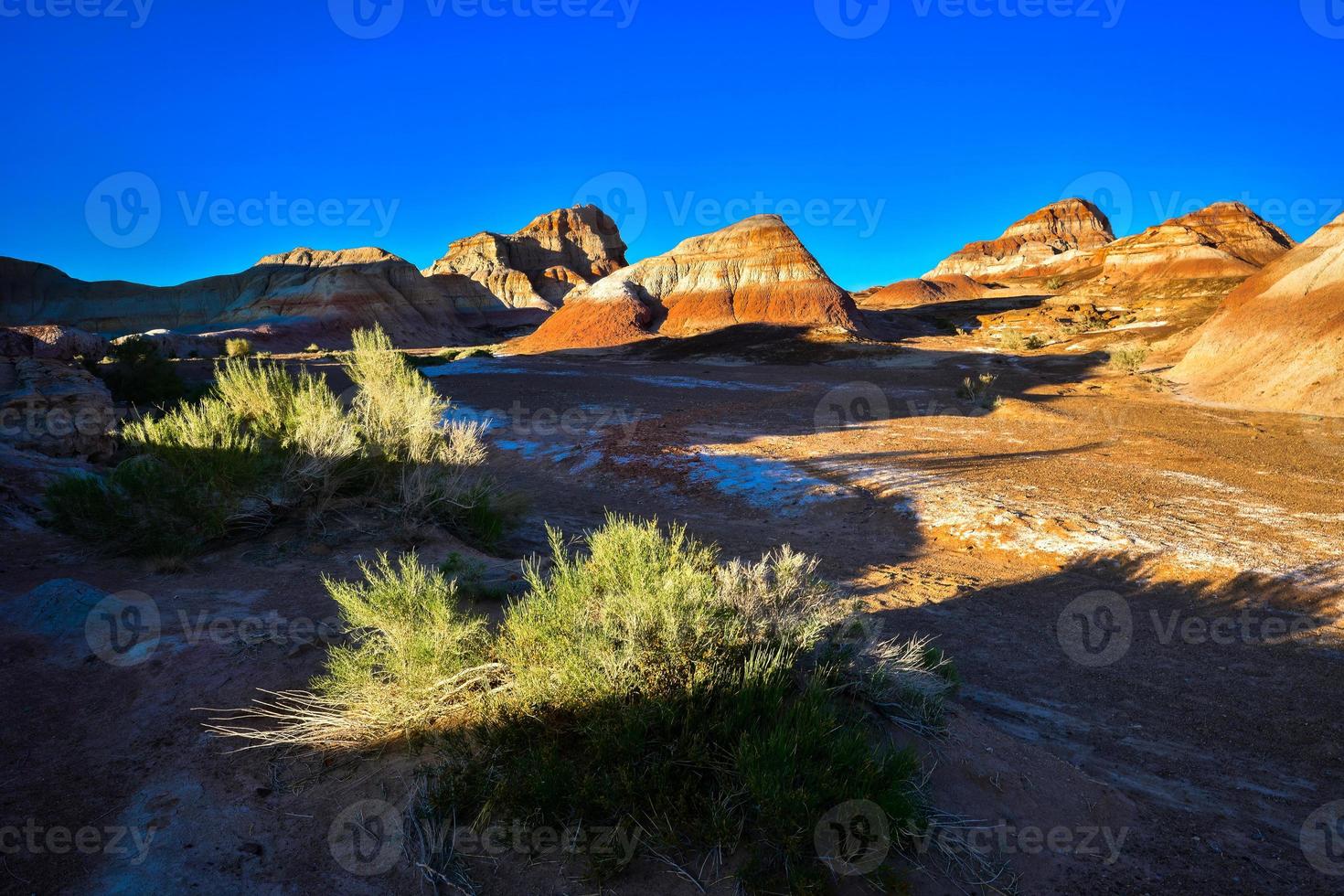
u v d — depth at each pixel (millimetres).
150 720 3529
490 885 2521
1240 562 8305
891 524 10773
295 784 3025
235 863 2574
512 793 2762
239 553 6645
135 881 2461
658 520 11492
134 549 6535
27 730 3406
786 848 2613
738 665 3539
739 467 14656
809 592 4270
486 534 8578
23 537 7086
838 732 3264
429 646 3451
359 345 11086
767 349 49781
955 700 4930
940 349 49219
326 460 7895
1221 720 4961
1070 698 5312
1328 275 25453
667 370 41594
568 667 3170
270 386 9266
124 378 25609
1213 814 3627
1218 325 30609
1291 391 22312
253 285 142250
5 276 130250
